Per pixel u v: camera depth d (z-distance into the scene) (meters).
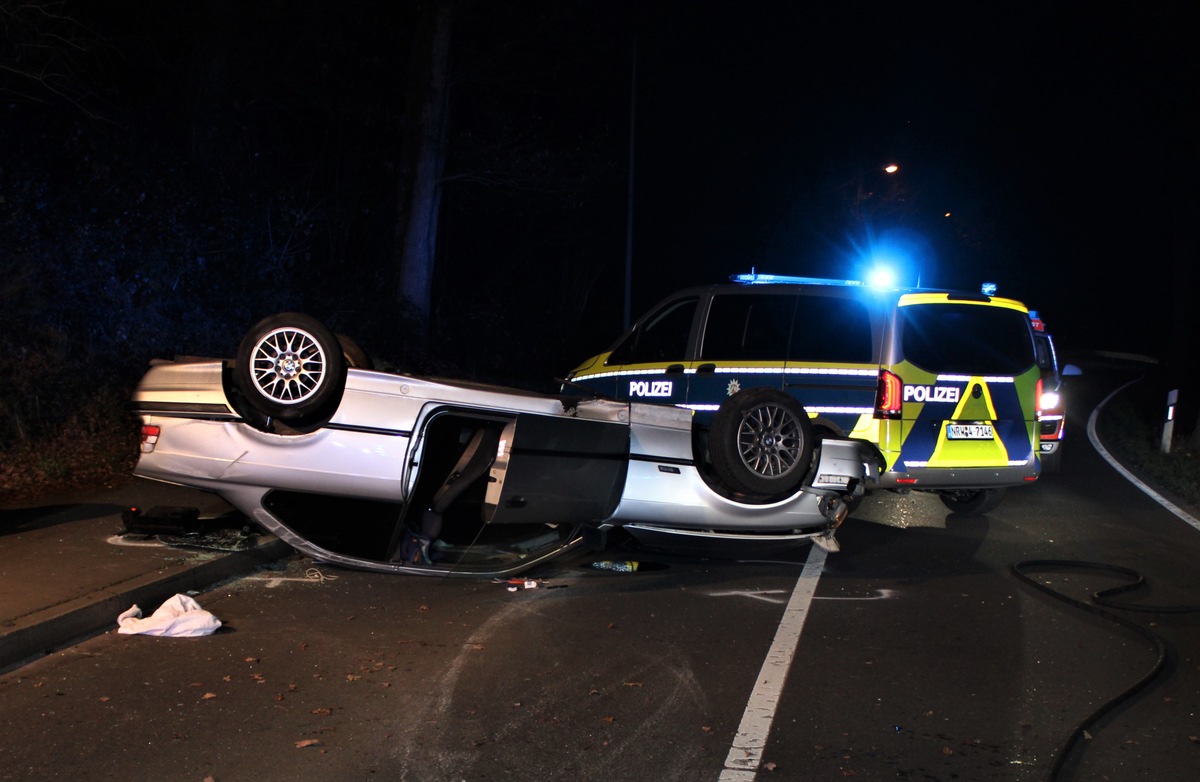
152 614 6.16
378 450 6.61
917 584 7.54
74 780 4.05
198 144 16.77
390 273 21.30
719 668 5.55
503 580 7.27
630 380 9.80
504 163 22.73
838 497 7.65
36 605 5.65
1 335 10.90
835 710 5.00
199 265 14.67
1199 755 4.57
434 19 20.72
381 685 5.15
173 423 6.79
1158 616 6.80
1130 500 11.79
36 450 9.88
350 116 21.34
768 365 8.88
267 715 4.73
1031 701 5.18
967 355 8.78
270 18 17.80
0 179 11.96
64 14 14.59
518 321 30.62
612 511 7.14
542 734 4.61
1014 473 8.93
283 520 6.81
